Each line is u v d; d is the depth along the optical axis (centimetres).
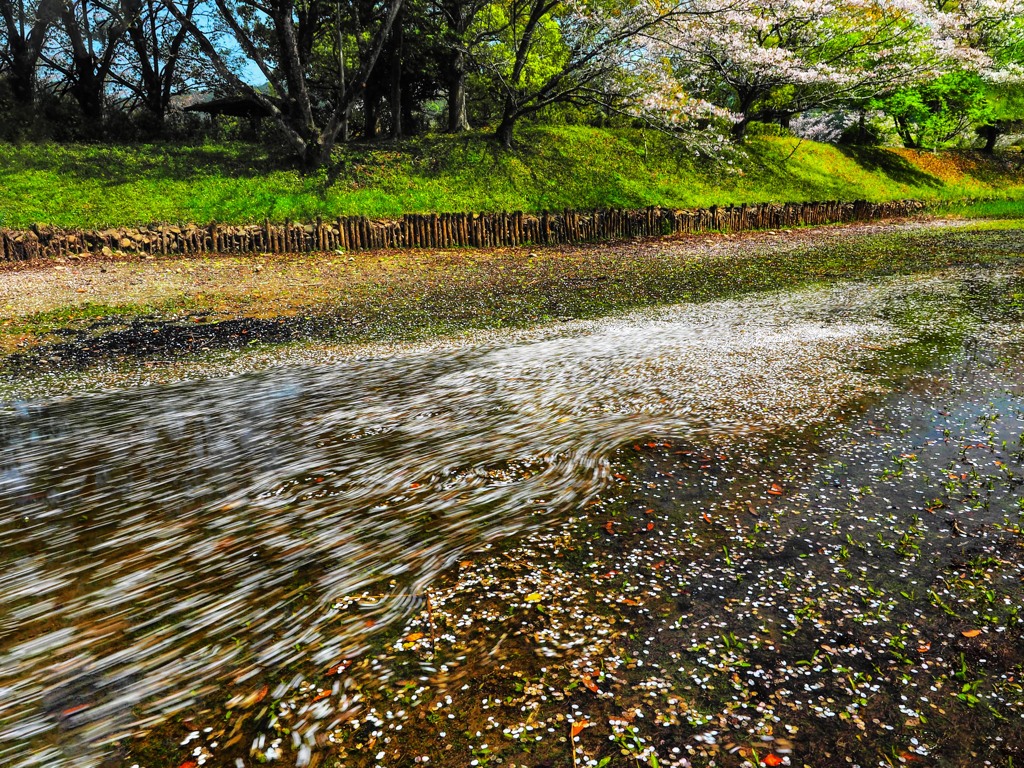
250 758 240
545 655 293
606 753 242
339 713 260
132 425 558
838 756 241
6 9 2455
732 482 457
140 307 1007
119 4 2470
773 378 665
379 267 1407
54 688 271
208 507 420
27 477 462
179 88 3212
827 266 1418
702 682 277
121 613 317
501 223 1773
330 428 550
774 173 2828
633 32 2108
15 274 1225
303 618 315
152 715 258
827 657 291
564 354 755
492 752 243
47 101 2517
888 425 548
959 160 3678
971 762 238
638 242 1884
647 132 2764
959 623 312
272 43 2614
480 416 576
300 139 2059
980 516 407
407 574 352
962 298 1050
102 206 1692
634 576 353
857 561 363
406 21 2481
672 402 606
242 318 948
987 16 3222
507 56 2597
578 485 454
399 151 2291
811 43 2844
